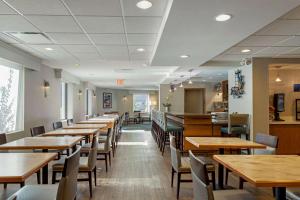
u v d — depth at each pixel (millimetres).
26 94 5742
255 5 2492
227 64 6855
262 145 3230
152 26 3580
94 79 11211
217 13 2719
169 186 3910
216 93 12844
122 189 3777
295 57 5980
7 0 2666
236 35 3596
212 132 6332
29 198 2064
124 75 9664
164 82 12203
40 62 6367
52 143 3289
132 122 17859
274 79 6941
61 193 1859
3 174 1818
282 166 2146
